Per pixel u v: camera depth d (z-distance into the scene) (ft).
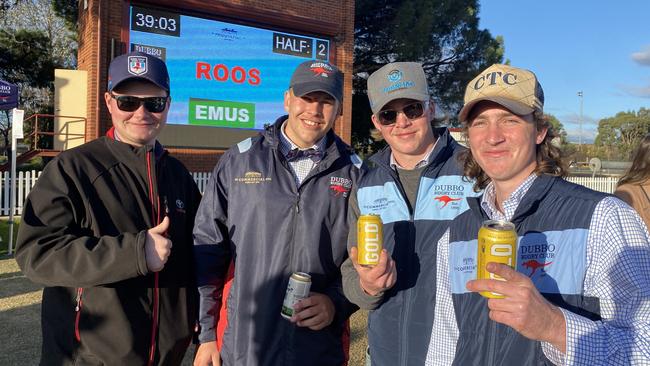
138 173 7.47
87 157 7.18
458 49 67.36
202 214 8.16
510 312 4.30
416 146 7.31
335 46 42.86
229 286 8.11
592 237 4.88
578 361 4.30
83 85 35.65
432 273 6.52
